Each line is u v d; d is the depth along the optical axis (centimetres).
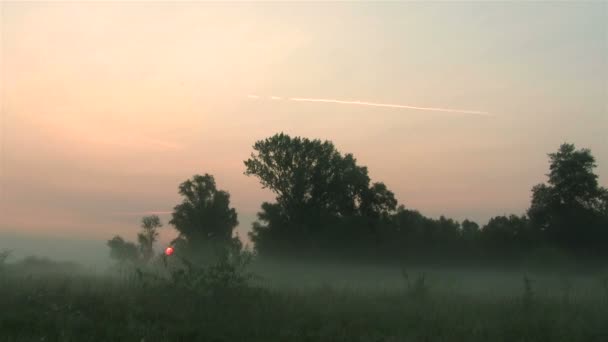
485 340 1182
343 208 5534
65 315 1274
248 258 1786
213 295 1508
